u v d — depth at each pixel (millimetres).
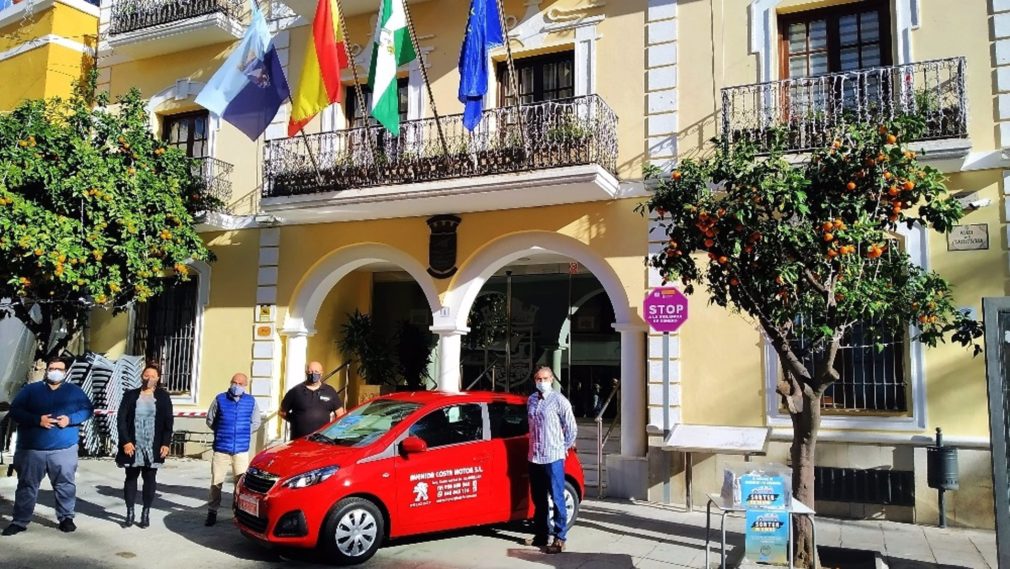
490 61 12094
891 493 9094
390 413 7875
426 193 11117
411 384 15141
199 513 8977
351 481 6949
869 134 6168
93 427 12766
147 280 11016
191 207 12430
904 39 9734
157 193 11125
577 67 11461
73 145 10352
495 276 15305
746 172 6363
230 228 13625
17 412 7840
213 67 14344
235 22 13891
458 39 12328
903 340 9367
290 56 13727
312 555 7215
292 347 13117
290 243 13266
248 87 11523
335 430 8000
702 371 10172
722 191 8766
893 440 9172
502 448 7910
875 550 7590
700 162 7238
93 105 14727
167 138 14742
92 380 12828
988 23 9391
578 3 11617
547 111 10922
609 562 7094
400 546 7582
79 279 9898
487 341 15055
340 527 6840
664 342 10398
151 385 8383
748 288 6523
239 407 8531
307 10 13266
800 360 6816
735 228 6273
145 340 14305
